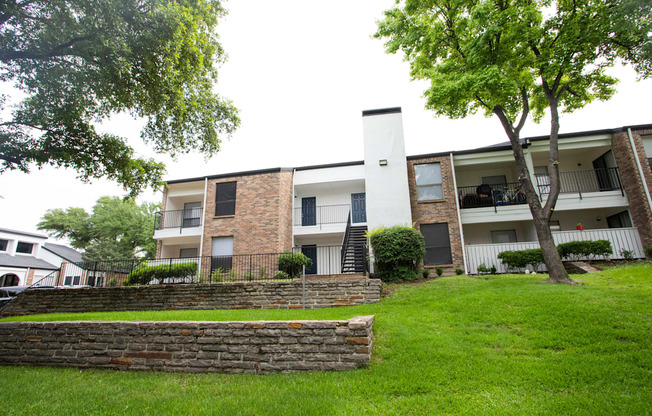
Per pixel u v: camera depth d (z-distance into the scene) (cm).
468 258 1512
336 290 980
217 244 1758
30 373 501
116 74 777
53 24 748
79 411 363
